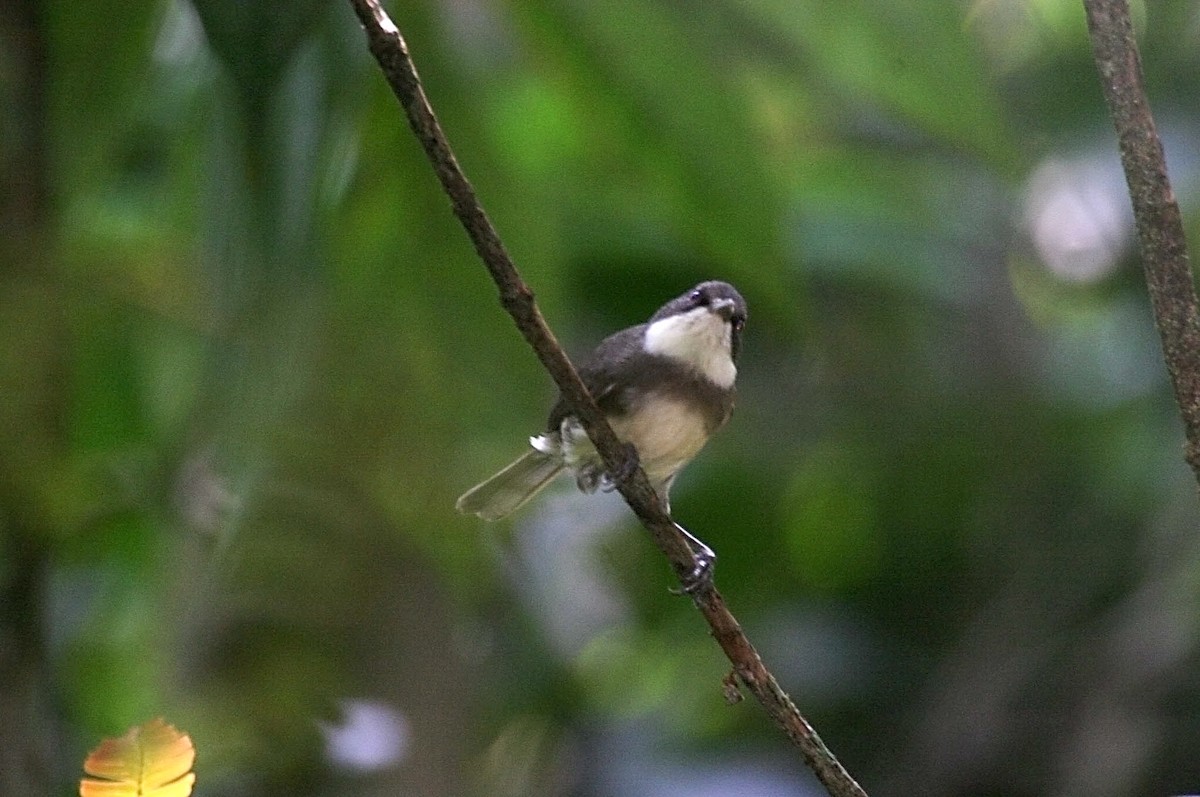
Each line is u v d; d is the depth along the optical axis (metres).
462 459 9.70
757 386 14.26
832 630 13.93
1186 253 5.29
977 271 14.39
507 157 9.99
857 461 14.23
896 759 13.41
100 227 10.10
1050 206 14.53
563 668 13.61
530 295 5.78
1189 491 13.02
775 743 13.45
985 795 13.16
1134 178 5.32
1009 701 13.33
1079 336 14.36
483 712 13.16
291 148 8.10
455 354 9.76
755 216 10.54
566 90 10.41
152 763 4.50
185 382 10.04
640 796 12.95
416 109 5.35
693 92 10.24
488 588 12.57
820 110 12.23
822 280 13.34
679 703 13.95
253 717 9.88
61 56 8.45
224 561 9.24
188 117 9.70
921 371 14.43
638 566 13.81
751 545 13.96
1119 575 13.73
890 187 13.45
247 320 8.20
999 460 14.19
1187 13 10.45
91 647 10.85
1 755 8.02
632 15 10.05
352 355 9.40
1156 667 12.77
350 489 9.38
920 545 14.31
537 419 9.85
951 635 14.06
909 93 10.37
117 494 9.09
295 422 9.16
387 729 10.08
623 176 12.00
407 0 9.57
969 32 11.94
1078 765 12.69
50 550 8.16
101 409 10.04
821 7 10.09
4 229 8.13
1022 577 13.89
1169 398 13.31
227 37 7.01
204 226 8.95
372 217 9.63
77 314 9.59
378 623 10.05
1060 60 13.74
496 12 10.15
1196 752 12.59
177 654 9.91
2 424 7.82
